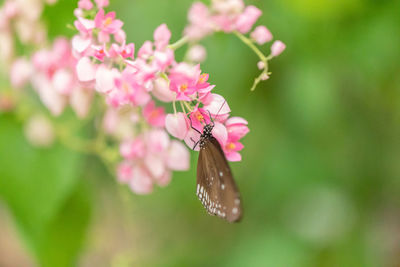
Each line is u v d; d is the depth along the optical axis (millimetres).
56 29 705
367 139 863
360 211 896
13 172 745
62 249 760
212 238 1021
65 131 748
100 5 633
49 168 748
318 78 801
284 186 872
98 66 621
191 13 704
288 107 826
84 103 700
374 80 808
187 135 626
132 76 614
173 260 955
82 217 768
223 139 618
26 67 724
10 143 747
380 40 782
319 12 778
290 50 797
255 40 672
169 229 1040
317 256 885
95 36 638
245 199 896
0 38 724
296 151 860
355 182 881
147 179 721
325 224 885
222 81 801
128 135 724
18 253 1285
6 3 706
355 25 786
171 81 611
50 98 711
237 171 896
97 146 748
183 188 946
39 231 749
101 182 877
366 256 897
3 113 746
